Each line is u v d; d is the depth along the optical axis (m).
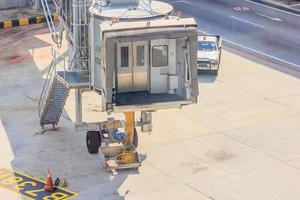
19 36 71.94
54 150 47.31
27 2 81.00
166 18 41.91
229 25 76.62
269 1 86.88
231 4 85.25
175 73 42.28
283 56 67.62
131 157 44.66
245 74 62.50
